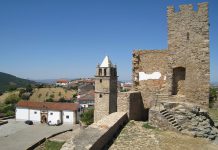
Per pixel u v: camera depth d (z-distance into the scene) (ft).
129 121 63.46
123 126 58.85
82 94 358.64
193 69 65.51
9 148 129.59
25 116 231.30
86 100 308.60
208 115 62.28
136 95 69.26
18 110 233.35
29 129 188.85
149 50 72.59
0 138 154.51
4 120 225.56
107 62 149.48
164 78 70.44
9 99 345.72
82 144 38.29
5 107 273.95
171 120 58.90
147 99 72.33
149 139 50.78
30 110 229.86
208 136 54.29
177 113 60.03
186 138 53.21
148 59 72.74
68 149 36.52
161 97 70.18
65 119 219.61
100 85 147.33
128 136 51.90
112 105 148.15
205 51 64.28
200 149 47.01
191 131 56.44
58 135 128.77
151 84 72.08
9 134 167.73
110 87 145.28
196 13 64.90
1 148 129.70
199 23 64.59
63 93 404.57
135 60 74.18
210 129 56.24
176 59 67.31
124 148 45.06
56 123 218.18
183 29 66.33
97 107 148.46
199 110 60.44
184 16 66.18
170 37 67.97
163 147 46.70
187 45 66.03
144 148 45.68
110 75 145.69
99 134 43.70
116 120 54.90
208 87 64.18
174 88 68.54
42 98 377.91
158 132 55.98
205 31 64.13
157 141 49.75
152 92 71.82
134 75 74.38
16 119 233.55
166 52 70.18
